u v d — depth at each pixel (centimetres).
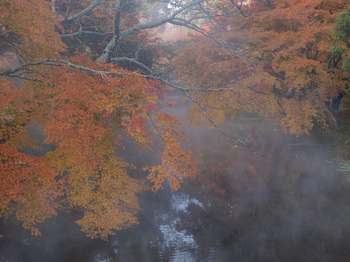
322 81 1712
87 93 801
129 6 1995
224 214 1188
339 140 2031
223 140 2538
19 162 770
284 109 1878
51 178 848
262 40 1638
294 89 1833
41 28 812
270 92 1781
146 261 859
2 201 761
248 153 2108
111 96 809
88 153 845
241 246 955
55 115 784
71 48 2067
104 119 911
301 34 1584
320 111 1981
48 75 876
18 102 786
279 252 909
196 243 974
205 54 1677
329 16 1611
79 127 809
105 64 903
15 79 1146
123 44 2025
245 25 1681
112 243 985
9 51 1123
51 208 909
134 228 1088
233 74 1706
